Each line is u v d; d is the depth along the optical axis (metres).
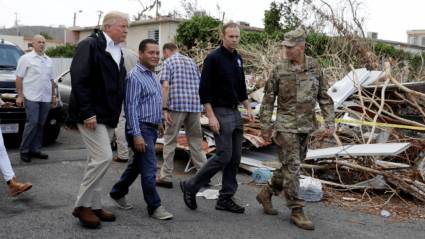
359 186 6.03
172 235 4.41
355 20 12.85
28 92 7.07
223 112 4.85
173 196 5.74
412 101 7.06
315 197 5.70
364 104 7.40
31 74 7.06
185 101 5.92
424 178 6.09
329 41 10.68
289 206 4.85
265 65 9.88
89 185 4.40
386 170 6.17
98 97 4.35
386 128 6.84
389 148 5.90
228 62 4.86
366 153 5.88
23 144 7.21
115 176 6.59
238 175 6.96
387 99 7.32
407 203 5.79
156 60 4.77
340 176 6.42
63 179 6.33
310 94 4.68
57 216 4.79
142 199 5.51
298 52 4.66
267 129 4.89
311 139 7.00
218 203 5.23
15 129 7.98
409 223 5.11
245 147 7.39
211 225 4.73
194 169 7.10
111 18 4.43
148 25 25.22
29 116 7.12
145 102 4.70
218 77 4.81
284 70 4.72
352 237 4.62
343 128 7.23
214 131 4.84
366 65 9.59
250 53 10.59
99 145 4.37
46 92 7.22
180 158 7.83
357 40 10.23
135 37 26.14
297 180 4.76
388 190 6.02
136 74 4.67
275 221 4.95
